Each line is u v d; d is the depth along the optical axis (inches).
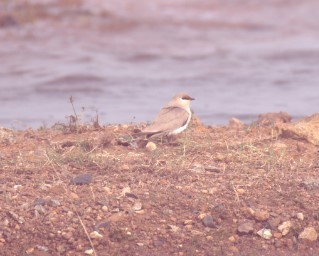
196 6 1840.6
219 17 1752.0
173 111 566.9
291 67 1321.4
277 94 1130.7
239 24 1695.4
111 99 1087.0
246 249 448.5
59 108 1022.4
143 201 479.2
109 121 877.2
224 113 990.4
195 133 601.9
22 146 574.9
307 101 1076.5
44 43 1433.3
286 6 1913.1
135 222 462.0
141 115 949.8
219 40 1550.2
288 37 1594.5
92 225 459.2
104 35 1526.8
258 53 1427.2
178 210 473.4
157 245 447.5
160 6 1804.9
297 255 445.7
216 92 1147.9
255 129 617.9
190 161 537.3
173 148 561.6
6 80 1201.4
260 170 523.2
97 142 570.3
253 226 463.5
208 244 450.0
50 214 465.1
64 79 1206.3
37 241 449.1
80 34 1514.5
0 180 503.2
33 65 1288.1
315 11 1868.8
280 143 572.7
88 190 490.6
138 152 553.6
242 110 1011.3
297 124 592.1
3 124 899.4
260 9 1863.9
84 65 1298.0
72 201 477.4
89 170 522.0
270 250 448.8
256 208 474.3
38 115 968.3
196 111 1003.9
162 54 1407.5
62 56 1353.3
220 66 1326.3
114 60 1350.9
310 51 1440.7
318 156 551.8
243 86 1191.6
